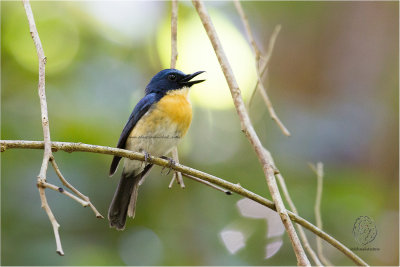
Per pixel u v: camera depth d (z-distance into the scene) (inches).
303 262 187.6
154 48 516.4
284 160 503.8
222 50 243.4
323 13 583.2
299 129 534.3
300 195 439.5
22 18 463.5
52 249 376.2
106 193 398.3
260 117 527.2
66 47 466.9
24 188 383.9
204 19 250.1
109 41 487.5
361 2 571.5
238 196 441.7
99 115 432.5
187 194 443.5
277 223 422.3
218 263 408.2
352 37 568.4
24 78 438.0
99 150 229.6
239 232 421.4
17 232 375.6
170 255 411.2
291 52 579.2
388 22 556.1
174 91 342.0
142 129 326.6
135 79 487.5
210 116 520.1
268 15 584.7
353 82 555.8
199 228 427.8
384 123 518.9
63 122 411.2
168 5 521.0
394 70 539.8
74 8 480.7
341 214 423.2
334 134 528.4
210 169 477.4
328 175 471.5
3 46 441.1
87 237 389.7
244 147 501.7
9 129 402.6
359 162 514.3
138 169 323.3
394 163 499.8
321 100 561.9
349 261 410.0
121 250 398.6
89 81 454.3
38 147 215.3
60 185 390.0
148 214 429.1
